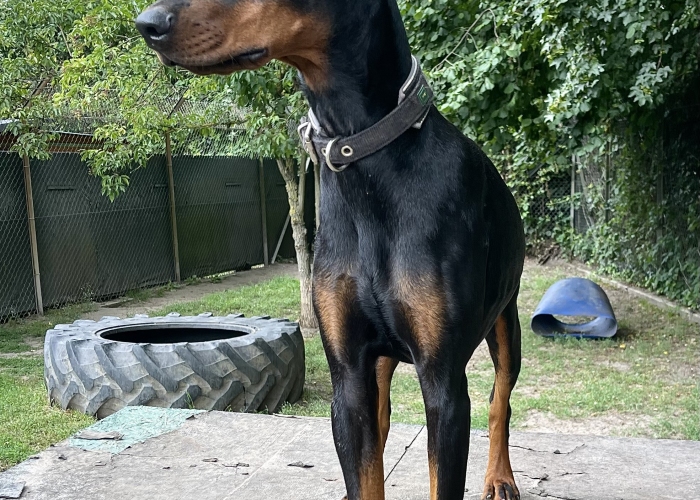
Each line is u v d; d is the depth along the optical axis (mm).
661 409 3904
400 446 2568
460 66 4195
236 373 3680
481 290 1624
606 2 3967
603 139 4875
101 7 5363
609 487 2195
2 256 6145
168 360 3604
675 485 2203
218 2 1319
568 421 3756
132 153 6250
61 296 6746
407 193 1554
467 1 4504
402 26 1573
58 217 6676
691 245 6020
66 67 5508
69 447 2604
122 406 3592
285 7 1377
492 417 2150
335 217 1625
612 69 4566
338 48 1475
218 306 6781
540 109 4727
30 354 5148
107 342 3744
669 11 4418
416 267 1550
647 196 6758
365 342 1666
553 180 9070
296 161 6664
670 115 6188
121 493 2230
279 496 2197
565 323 5898
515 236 1897
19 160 6270
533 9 4125
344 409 1675
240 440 2662
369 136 1535
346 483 1681
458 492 1577
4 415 3729
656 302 6457
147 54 5391
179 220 8148
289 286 7785
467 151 1677
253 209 9320
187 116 6031
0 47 6547
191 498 2191
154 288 7785
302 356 4117
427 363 1582
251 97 4977
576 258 8898
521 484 2229
